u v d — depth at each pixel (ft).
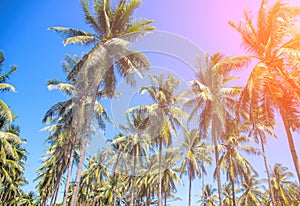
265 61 38.96
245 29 41.39
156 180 96.68
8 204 113.29
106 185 121.39
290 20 38.17
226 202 133.69
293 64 34.60
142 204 125.18
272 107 44.34
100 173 100.42
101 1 37.19
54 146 86.69
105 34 34.88
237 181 80.94
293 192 104.88
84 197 125.90
